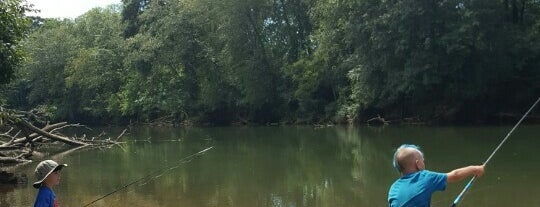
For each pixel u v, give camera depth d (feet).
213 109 135.23
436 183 14.71
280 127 113.91
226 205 36.24
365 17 93.71
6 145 68.90
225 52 131.34
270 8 130.00
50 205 17.29
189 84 140.97
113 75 157.48
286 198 37.99
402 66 94.17
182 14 136.46
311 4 123.03
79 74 156.35
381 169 49.42
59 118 167.53
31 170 56.39
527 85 94.48
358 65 100.12
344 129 98.17
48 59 166.91
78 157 67.62
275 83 127.95
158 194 40.63
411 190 14.65
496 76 90.79
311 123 118.01
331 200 36.50
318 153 63.46
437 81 89.66
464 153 54.70
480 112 96.78
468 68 91.20
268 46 131.75
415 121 101.76
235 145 76.43
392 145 67.67
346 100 112.68
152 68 143.43
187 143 82.89
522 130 77.36
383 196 37.29
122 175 51.19
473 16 84.07
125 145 83.05
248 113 133.39
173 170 53.21
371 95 99.55
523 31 91.76
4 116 52.19
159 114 149.59
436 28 88.69
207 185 44.09
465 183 38.14
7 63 45.34
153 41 140.97
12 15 45.11
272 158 60.39
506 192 35.01
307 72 116.57
